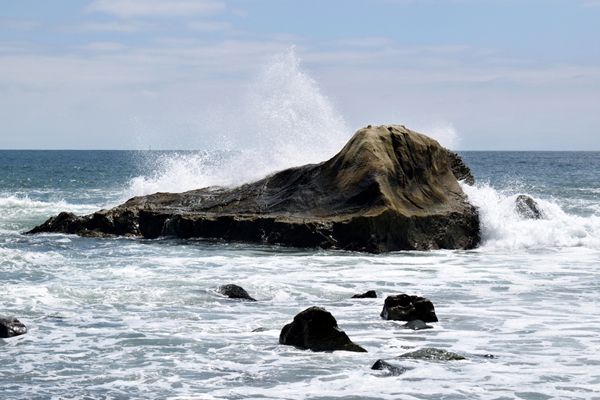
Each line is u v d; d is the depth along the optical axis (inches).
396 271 833.5
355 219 981.2
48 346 518.9
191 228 1062.4
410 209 1034.1
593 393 423.5
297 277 783.7
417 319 588.7
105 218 1113.4
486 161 5103.3
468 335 552.1
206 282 735.7
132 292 682.2
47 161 5305.1
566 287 748.6
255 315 613.3
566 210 1517.0
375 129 1110.4
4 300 644.7
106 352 505.4
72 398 416.5
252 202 1110.4
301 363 479.8
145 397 418.3
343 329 568.1
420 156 1101.1
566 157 6609.3
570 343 529.3
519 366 472.4
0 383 441.7
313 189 1074.7
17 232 1157.7
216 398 415.8
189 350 509.7
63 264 839.7
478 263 903.1
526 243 1071.0
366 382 442.0
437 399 413.7
